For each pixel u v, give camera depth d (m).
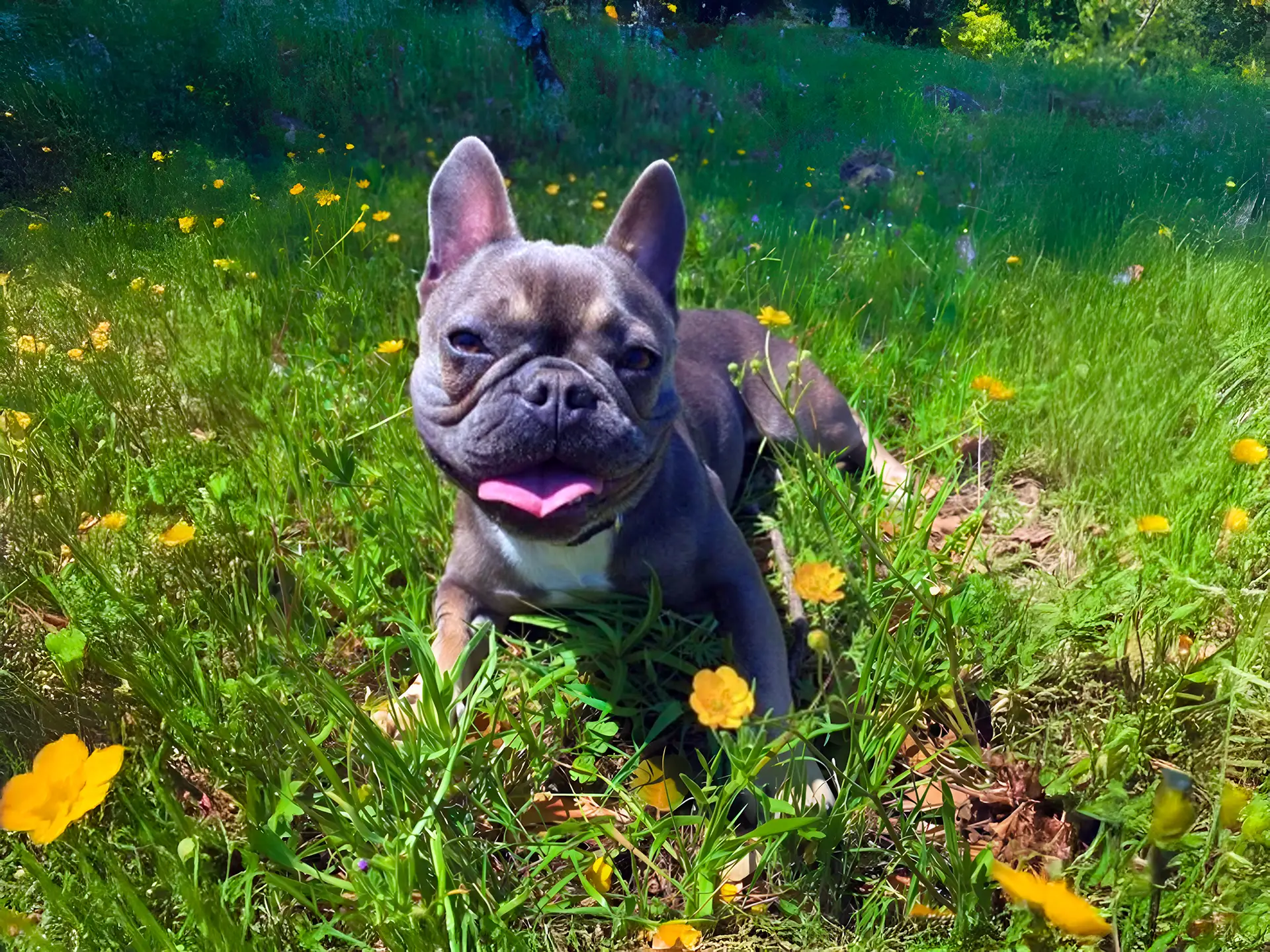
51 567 0.61
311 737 0.46
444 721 0.48
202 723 0.47
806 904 0.43
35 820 0.33
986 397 0.80
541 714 0.52
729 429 0.76
